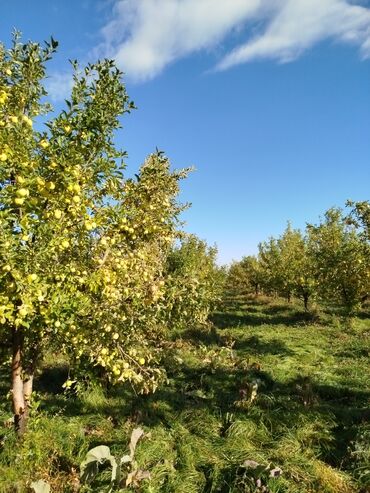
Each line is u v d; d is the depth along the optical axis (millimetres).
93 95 4500
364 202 11664
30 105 4531
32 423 5633
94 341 5004
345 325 16109
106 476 4895
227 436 6219
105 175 4621
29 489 4664
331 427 6539
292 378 9273
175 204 6863
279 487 4766
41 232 4070
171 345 10750
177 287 5629
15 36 4266
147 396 7805
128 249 5469
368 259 13461
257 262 30703
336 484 4961
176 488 4828
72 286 4426
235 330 15953
